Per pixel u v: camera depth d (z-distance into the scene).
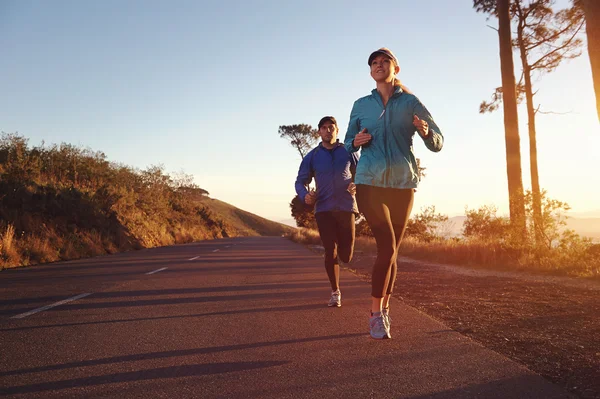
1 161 16.39
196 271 8.77
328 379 2.68
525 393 2.47
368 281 7.61
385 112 3.53
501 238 13.38
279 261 11.61
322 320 4.37
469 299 5.85
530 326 4.20
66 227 14.58
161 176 30.88
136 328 3.93
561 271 9.22
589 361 3.08
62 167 19.89
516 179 14.87
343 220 5.32
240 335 3.74
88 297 5.52
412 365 2.96
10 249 10.23
